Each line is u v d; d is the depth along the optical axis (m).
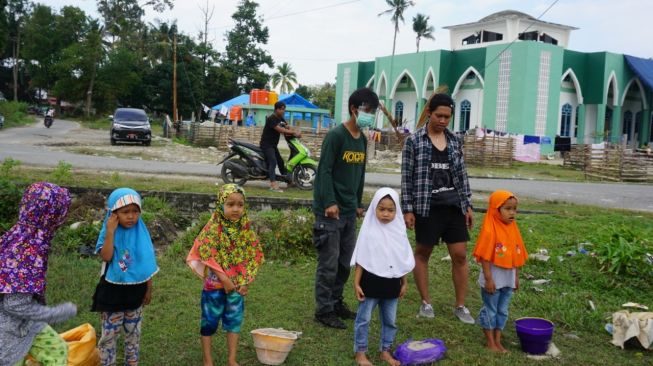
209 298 3.99
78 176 11.59
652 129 42.97
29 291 3.01
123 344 4.38
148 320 4.85
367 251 4.20
